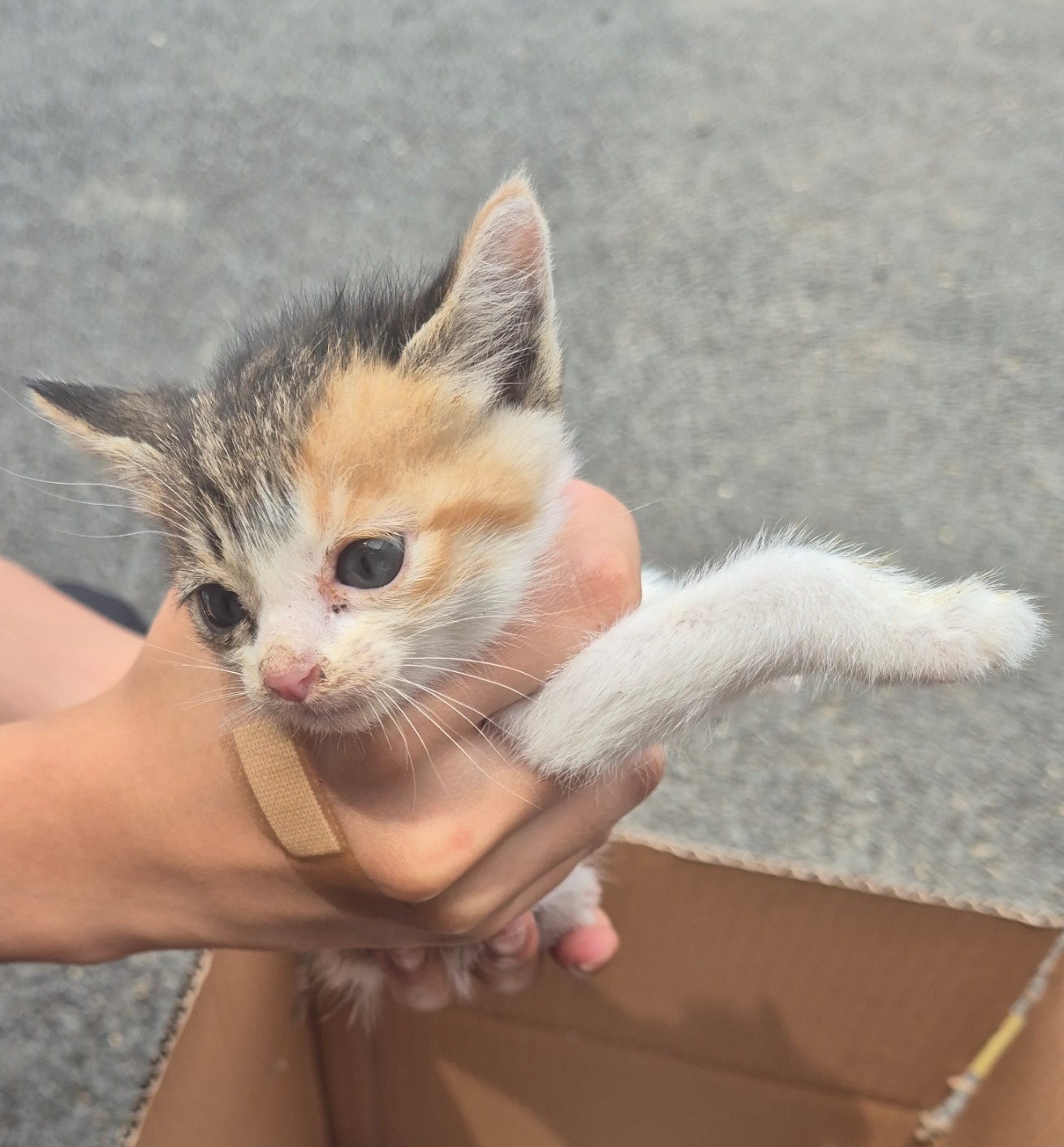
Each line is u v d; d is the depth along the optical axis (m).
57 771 0.23
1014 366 0.56
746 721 0.44
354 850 0.21
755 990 0.29
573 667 0.24
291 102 0.73
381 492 0.22
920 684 0.24
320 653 0.22
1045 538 0.48
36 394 0.26
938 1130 0.28
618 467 0.52
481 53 0.77
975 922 0.26
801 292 0.60
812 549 0.25
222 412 0.24
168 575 0.25
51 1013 0.38
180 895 0.23
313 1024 0.31
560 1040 0.32
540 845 0.24
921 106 0.71
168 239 0.63
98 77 0.75
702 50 0.77
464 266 0.23
